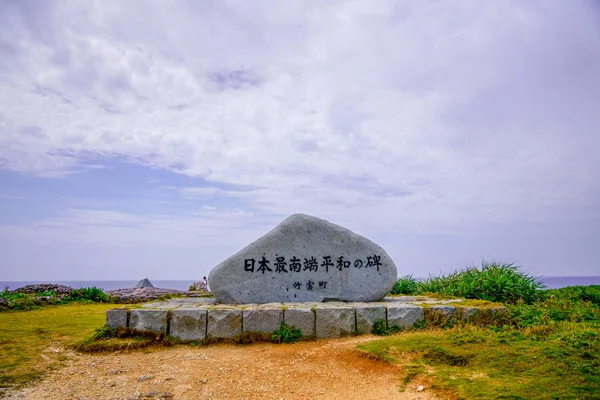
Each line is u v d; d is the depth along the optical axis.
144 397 4.90
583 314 7.59
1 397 4.80
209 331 7.22
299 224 9.21
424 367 5.19
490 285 9.91
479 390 4.36
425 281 12.70
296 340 7.23
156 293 14.91
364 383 5.08
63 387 5.16
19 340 7.15
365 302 8.83
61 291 13.68
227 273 8.79
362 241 9.22
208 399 4.87
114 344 6.77
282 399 4.84
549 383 4.38
